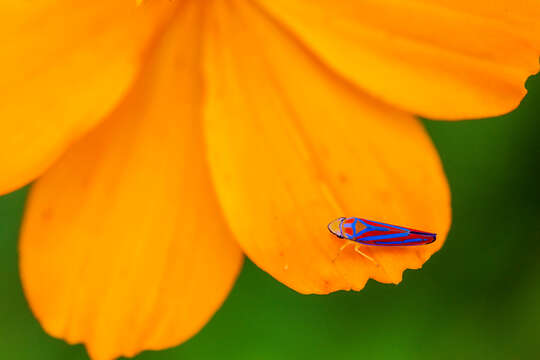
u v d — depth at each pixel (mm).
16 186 106
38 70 108
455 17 108
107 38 109
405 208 111
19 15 107
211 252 111
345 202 111
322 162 112
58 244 110
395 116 112
